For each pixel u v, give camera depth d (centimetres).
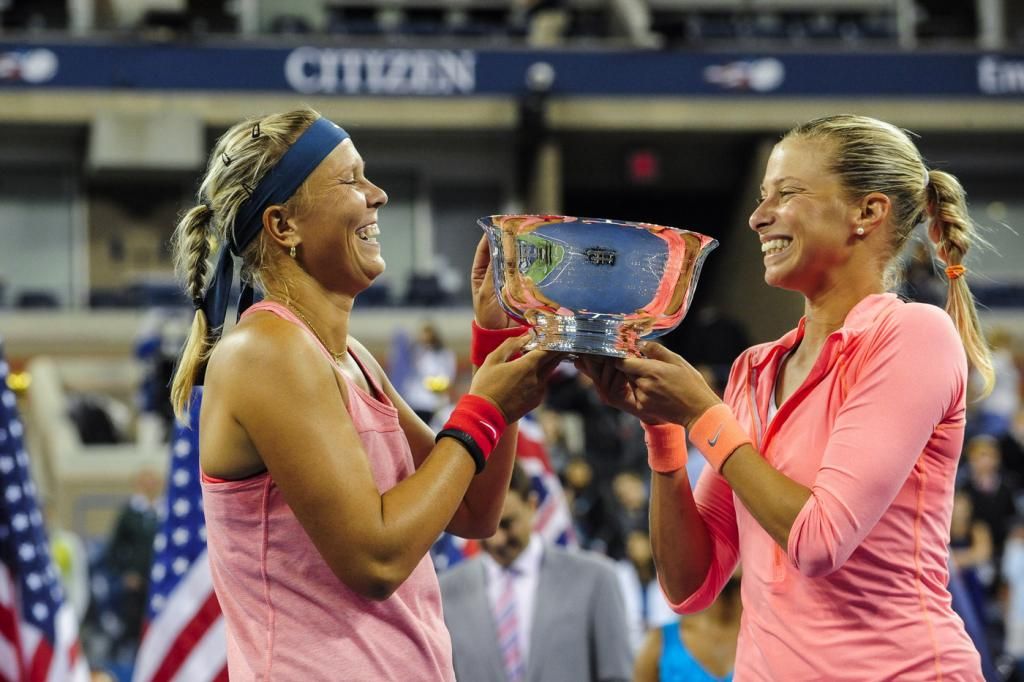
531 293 316
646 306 314
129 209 2438
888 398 299
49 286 2416
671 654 539
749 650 322
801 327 339
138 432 1911
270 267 318
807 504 297
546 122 2392
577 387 1792
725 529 346
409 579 313
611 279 313
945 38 2812
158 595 545
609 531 1307
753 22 2770
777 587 312
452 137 2500
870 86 2447
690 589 345
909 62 2452
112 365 2158
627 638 580
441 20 2697
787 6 2795
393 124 2373
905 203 326
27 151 2405
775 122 2444
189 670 539
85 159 2386
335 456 294
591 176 2569
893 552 303
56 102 2284
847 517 291
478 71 2397
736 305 2614
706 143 2548
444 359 1802
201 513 547
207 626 543
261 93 2330
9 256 2405
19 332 2155
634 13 2592
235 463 301
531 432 768
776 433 320
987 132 2489
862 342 310
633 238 311
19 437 473
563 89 2412
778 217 324
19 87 2278
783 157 327
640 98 2428
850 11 2792
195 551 546
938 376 301
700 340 2145
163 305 2253
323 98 2353
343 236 314
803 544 294
